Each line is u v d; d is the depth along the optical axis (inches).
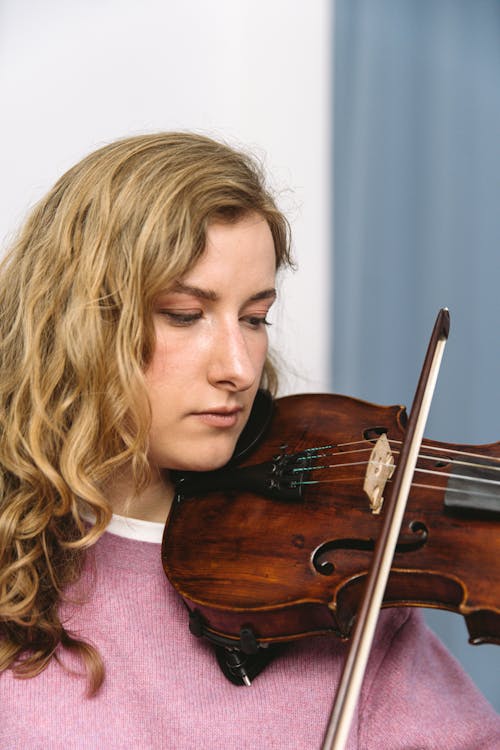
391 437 51.5
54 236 48.5
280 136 98.9
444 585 40.6
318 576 42.6
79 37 93.3
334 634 41.6
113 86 94.3
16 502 48.5
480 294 98.3
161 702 46.1
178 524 47.8
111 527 49.2
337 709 37.9
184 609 48.1
